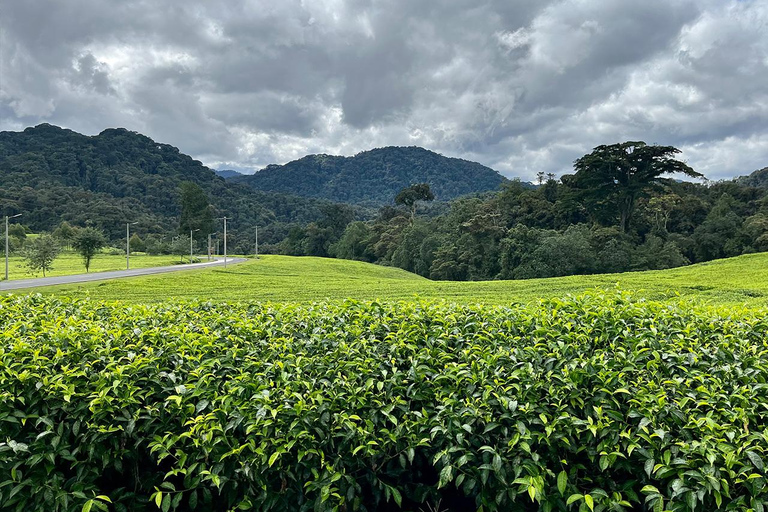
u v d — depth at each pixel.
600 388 3.45
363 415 3.53
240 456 3.35
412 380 3.83
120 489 3.52
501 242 56.47
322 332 4.74
